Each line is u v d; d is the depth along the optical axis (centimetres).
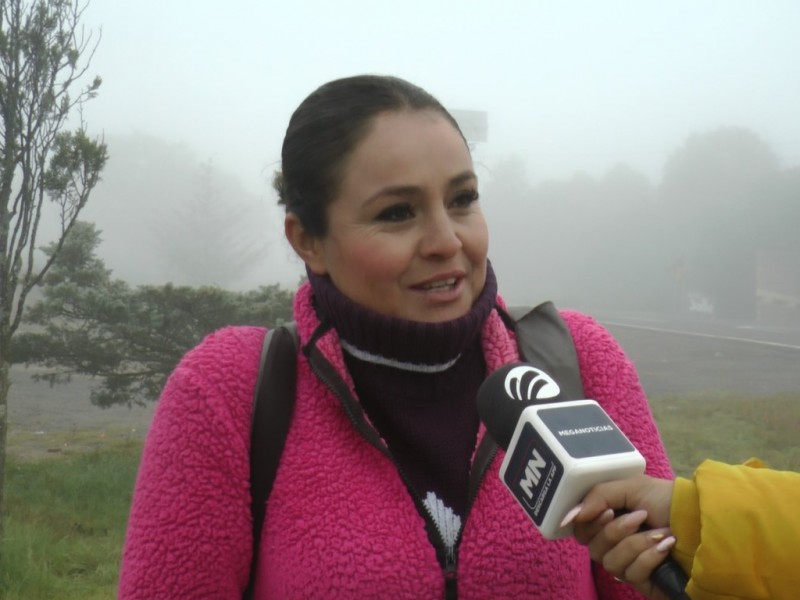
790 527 106
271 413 157
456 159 154
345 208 155
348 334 159
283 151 165
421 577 147
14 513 847
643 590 116
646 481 116
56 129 625
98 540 790
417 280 153
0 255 624
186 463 154
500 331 165
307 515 150
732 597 107
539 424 122
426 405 162
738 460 1152
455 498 157
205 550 152
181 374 160
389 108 154
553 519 118
